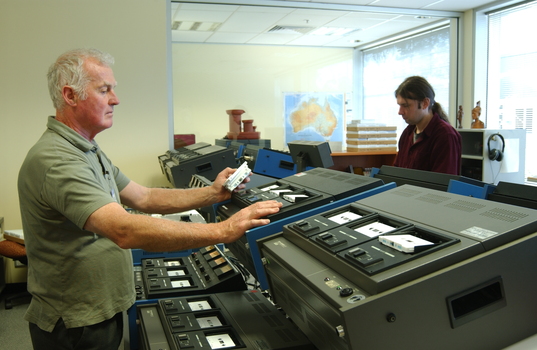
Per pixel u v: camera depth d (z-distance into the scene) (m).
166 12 3.79
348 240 0.99
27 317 1.30
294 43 4.68
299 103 4.83
